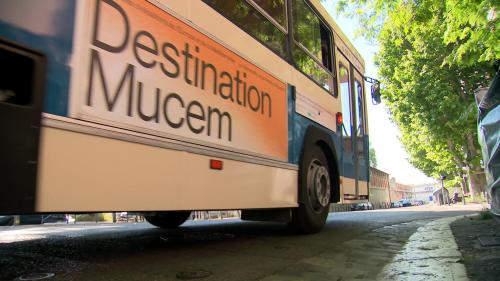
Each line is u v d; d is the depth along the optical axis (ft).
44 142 7.65
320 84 21.66
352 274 11.84
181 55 11.50
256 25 15.89
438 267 12.43
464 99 75.72
